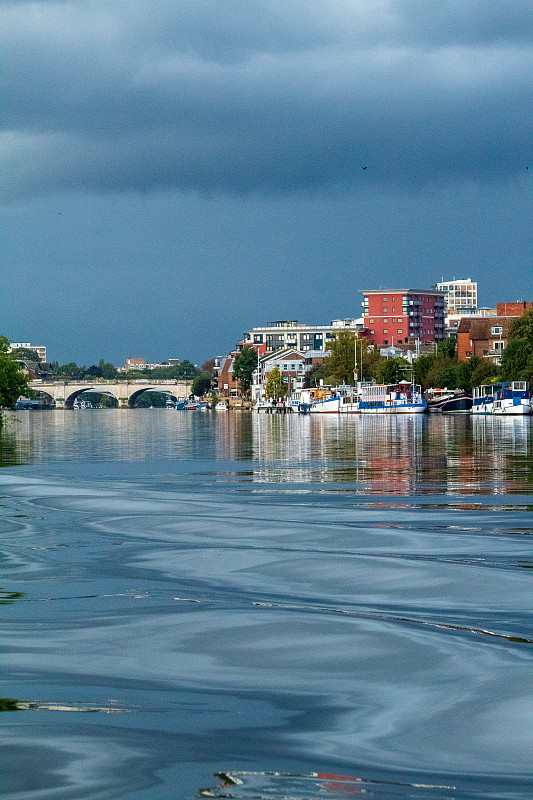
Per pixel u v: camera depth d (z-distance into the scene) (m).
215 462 51.25
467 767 9.07
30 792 8.62
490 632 13.23
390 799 8.45
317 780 8.83
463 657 12.09
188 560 18.94
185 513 26.69
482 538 21.50
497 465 45.56
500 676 11.35
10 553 20.00
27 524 24.61
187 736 9.80
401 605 14.87
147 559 19.12
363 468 44.88
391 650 12.45
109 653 12.43
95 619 14.13
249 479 39.28
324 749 9.48
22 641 12.99
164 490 33.88
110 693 10.99
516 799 8.45
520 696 10.72
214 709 10.52
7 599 15.49
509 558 18.80
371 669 11.70
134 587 16.39
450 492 32.53
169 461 52.41
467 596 15.42
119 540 21.73
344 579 16.88
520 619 13.91
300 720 10.19
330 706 10.57
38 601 15.33
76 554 19.83
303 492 33.06
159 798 8.49
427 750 9.43
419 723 10.05
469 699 10.66
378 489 34.00
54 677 11.52
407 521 24.62
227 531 22.97
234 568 18.03
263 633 13.30
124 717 10.30
